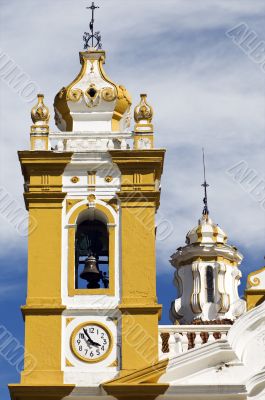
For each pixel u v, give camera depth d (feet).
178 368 145.59
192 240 181.06
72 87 159.63
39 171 154.10
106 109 158.81
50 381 145.69
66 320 148.77
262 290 153.69
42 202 153.17
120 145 155.74
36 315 148.56
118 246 151.74
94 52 162.50
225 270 178.40
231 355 146.20
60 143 155.53
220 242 180.04
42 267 150.61
